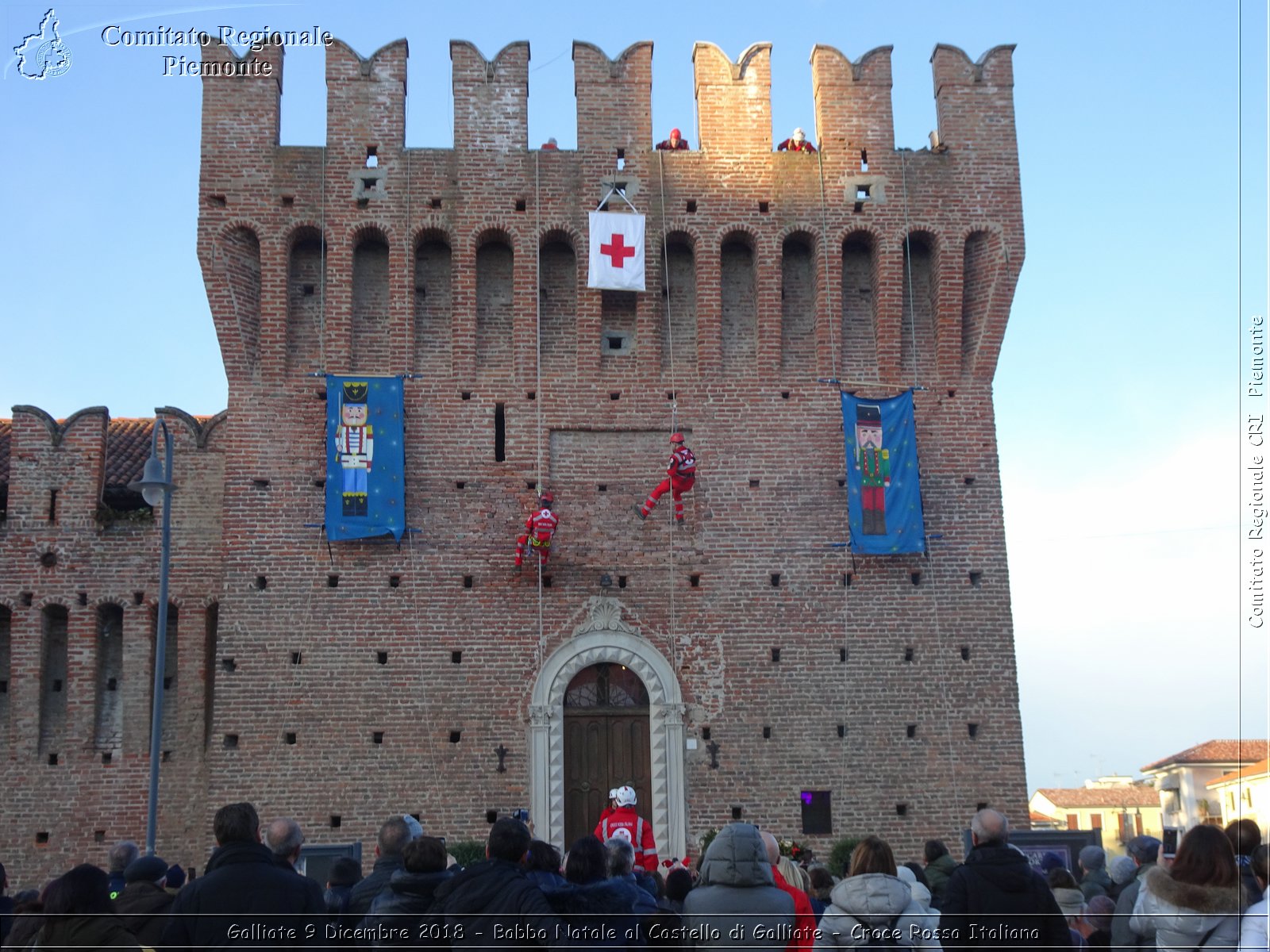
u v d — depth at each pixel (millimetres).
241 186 35375
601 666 33875
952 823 32906
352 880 17203
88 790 34656
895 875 13047
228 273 34938
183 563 35875
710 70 36906
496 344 35688
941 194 36469
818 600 34156
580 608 33781
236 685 32719
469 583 33844
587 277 35344
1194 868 12328
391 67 36438
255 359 35000
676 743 33000
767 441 35188
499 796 32500
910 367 36062
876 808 32875
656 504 34500
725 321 36250
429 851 13055
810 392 35594
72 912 11328
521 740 32875
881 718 33438
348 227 35375
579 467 34906
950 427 35562
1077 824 87625
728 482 34844
